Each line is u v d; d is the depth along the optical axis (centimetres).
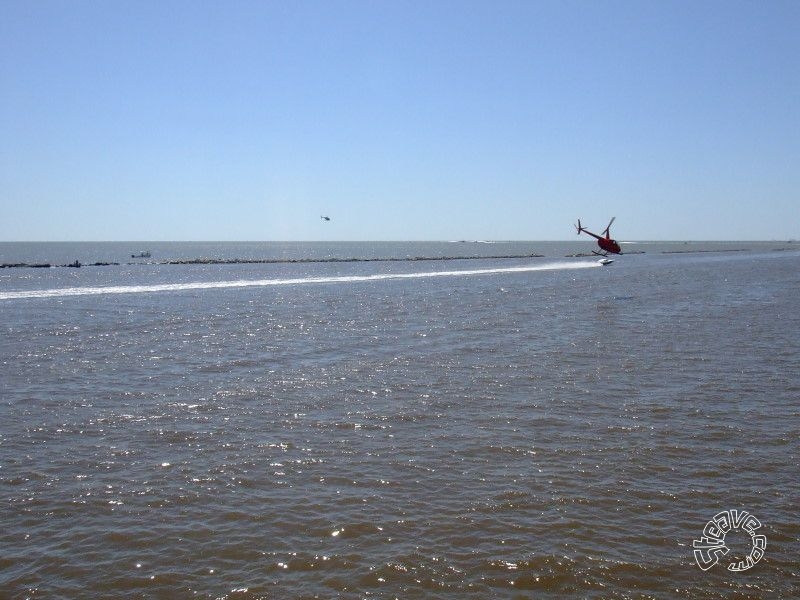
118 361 2384
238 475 1248
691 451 1352
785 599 849
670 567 916
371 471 1262
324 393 1869
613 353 2419
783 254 15062
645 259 12594
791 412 1619
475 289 5656
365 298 4866
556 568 911
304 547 972
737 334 2820
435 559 934
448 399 1786
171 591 866
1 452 1386
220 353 2533
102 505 1122
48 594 860
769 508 1090
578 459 1312
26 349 2648
